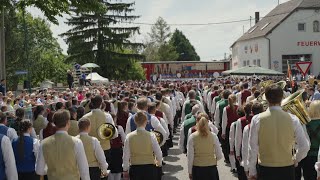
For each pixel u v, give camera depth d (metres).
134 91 17.61
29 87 28.25
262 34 53.50
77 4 14.12
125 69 51.59
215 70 61.22
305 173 7.70
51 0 13.67
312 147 7.51
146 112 9.06
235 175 10.90
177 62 60.25
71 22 50.38
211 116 18.34
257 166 5.91
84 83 31.73
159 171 8.94
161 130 8.99
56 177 5.66
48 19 13.87
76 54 50.31
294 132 5.77
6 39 42.78
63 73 53.09
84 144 6.95
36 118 10.05
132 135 7.36
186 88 25.97
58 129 5.81
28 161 7.41
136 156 7.31
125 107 10.30
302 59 43.88
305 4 52.12
